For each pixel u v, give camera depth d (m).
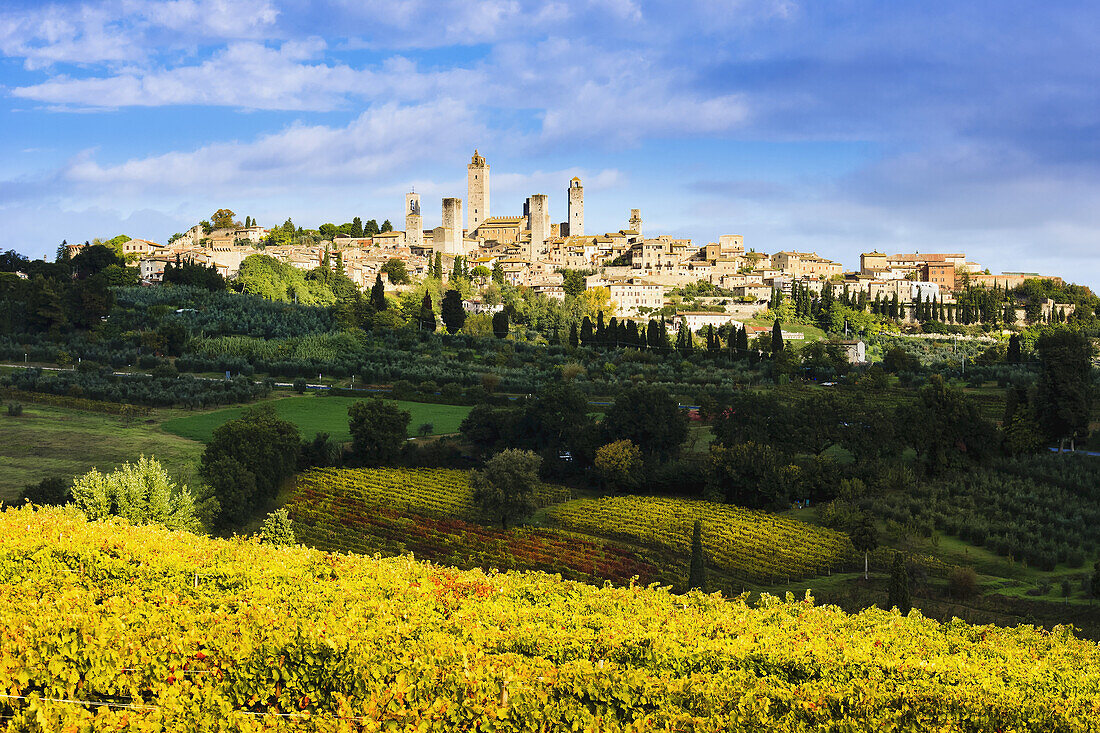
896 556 71.38
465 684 33.19
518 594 46.72
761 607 51.81
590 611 45.09
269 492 106.31
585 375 186.12
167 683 33.72
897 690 34.97
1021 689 36.31
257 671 34.59
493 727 32.53
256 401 162.25
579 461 130.88
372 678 34.19
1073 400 125.25
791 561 90.00
